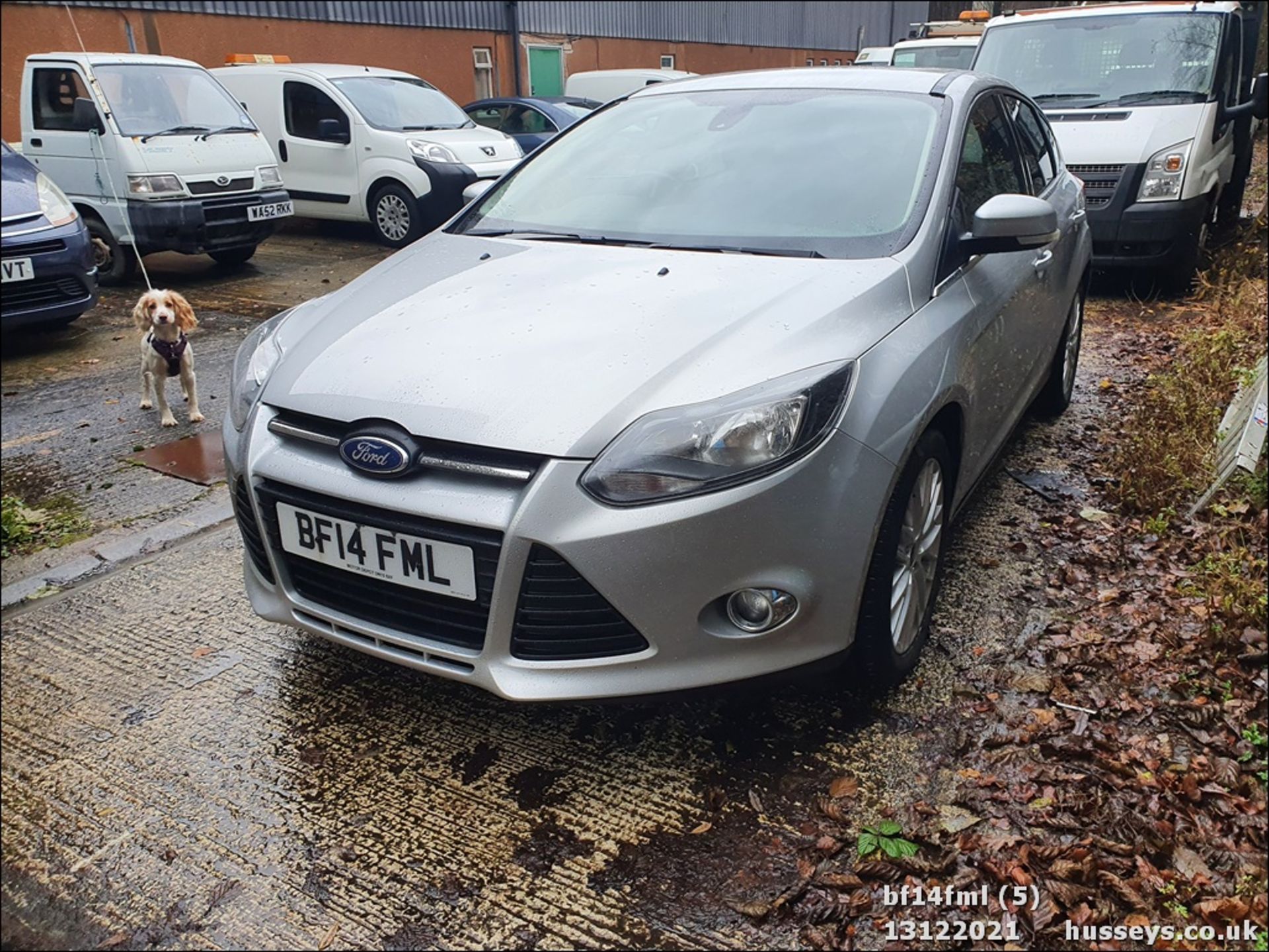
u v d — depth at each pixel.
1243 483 4.03
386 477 2.35
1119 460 4.31
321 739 2.70
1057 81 8.04
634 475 2.22
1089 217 7.34
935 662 2.97
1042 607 3.27
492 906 2.16
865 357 2.51
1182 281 7.59
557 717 2.78
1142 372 5.88
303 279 9.09
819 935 2.06
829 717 2.72
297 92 10.56
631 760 2.59
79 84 8.52
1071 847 2.25
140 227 8.36
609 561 2.22
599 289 2.77
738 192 3.22
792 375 2.38
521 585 2.26
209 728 2.76
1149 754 2.56
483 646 2.34
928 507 2.83
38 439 5.11
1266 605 3.13
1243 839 2.30
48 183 6.91
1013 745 2.60
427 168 9.87
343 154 10.38
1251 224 9.77
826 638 2.44
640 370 2.38
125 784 2.54
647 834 2.35
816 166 3.24
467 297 2.83
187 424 5.34
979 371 3.06
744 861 2.26
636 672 2.32
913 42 12.50
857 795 2.44
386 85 10.80
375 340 2.65
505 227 3.43
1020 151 4.08
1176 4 8.16
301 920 2.13
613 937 2.08
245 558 2.89
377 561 2.41
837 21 29.08
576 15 20.27
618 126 3.76
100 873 2.26
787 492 2.29
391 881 2.23
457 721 2.77
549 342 2.51
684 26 23.38
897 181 3.13
